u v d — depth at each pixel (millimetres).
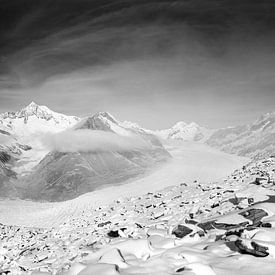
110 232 20625
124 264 10141
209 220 16406
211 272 9422
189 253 10906
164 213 25188
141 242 12188
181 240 13914
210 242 13109
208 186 31547
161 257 11000
